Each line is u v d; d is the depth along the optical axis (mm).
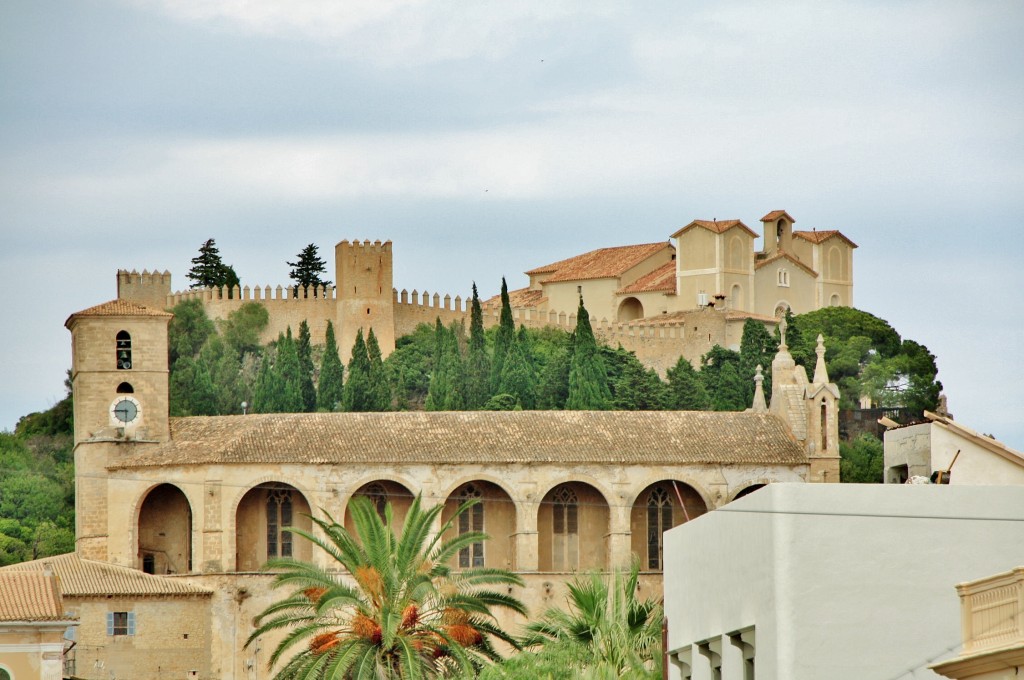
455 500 192500
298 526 190250
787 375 199500
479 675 141375
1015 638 73688
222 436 191875
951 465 121375
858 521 81000
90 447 193125
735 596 87688
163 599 182375
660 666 119375
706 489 190625
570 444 191875
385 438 190750
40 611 143750
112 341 195125
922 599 80438
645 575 189875
